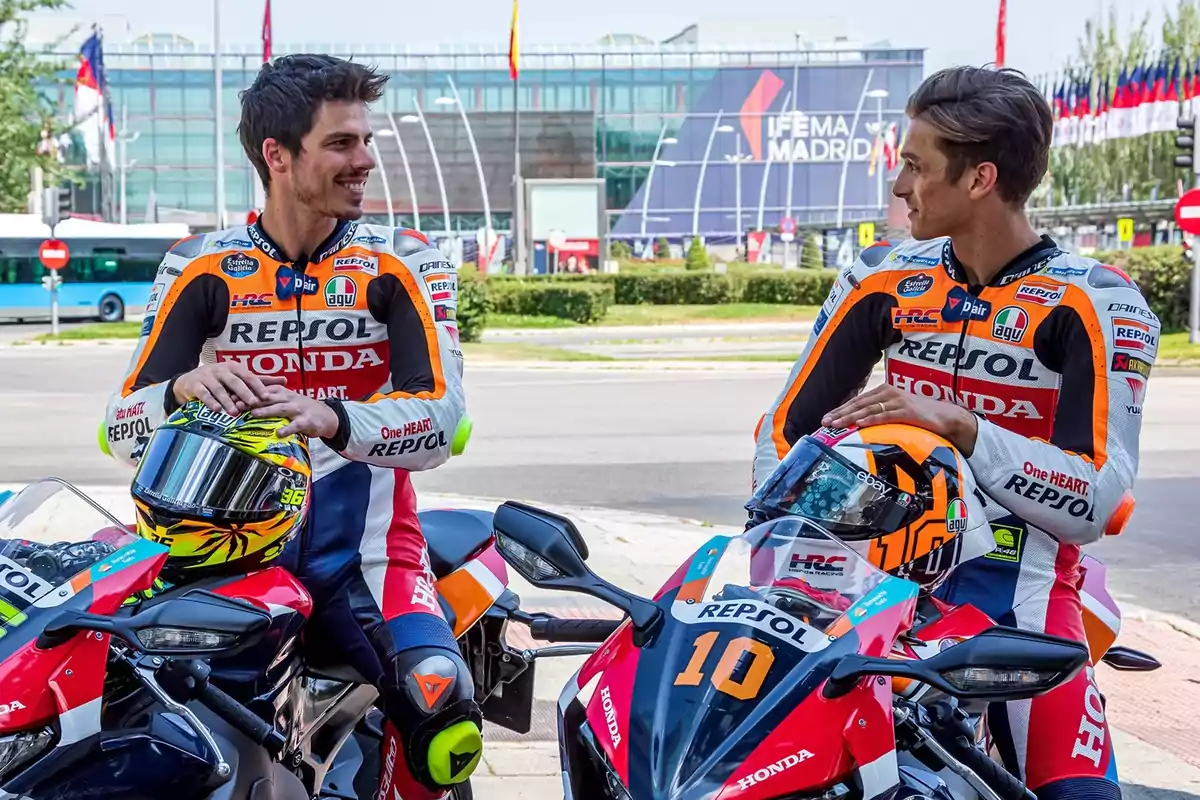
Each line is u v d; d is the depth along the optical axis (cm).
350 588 328
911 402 274
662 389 1838
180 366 338
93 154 5131
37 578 254
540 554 259
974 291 308
